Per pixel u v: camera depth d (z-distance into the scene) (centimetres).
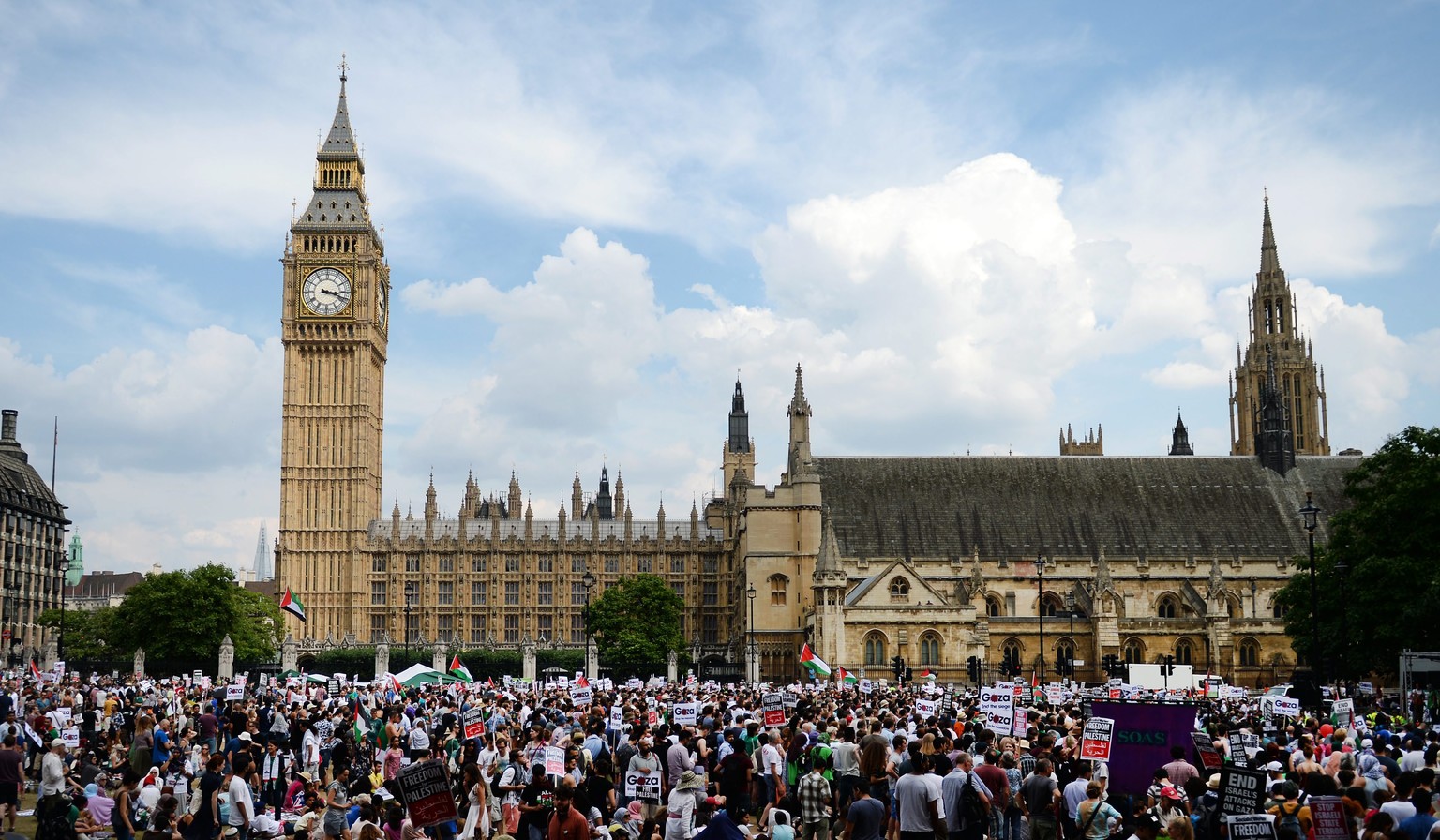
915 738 4197
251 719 5228
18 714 5903
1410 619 8925
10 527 19475
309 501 19800
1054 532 16050
